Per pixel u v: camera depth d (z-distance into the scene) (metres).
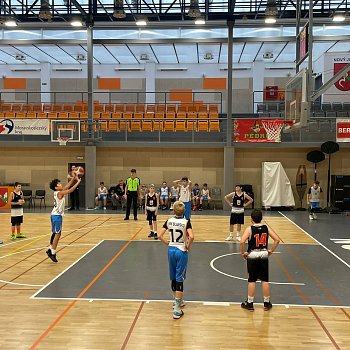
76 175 9.45
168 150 20.59
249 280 6.29
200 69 27.31
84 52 24.58
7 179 20.95
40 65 27.59
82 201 20.92
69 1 19.50
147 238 12.32
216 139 20.81
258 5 18.56
